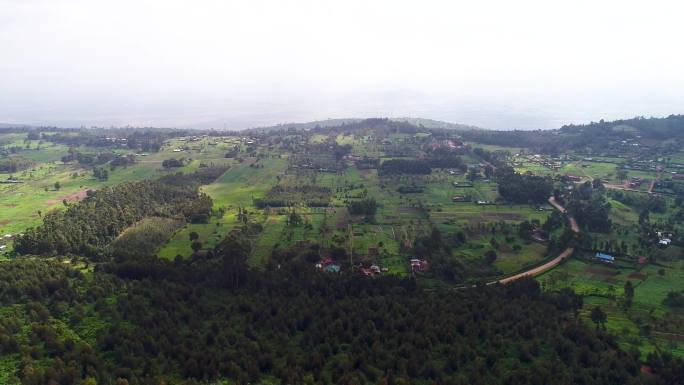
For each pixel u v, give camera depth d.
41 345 118.38
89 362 111.69
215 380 109.25
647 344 131.12
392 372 111.50
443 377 110.31
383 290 157.12
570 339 129.00
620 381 112.50
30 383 100.12
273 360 116.31
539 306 145.25
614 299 159.25
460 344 123.44
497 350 122.94
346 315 137.38
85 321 132.50
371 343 126.38
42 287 146.38
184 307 141.12
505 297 152.00
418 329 130.38
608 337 129.75
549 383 107.31
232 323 136.12
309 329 131.88
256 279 159.88
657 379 111.06
